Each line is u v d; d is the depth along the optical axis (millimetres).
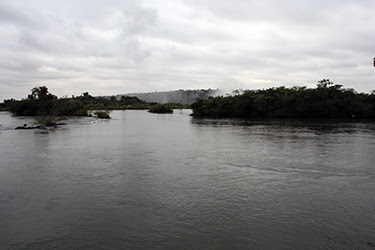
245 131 37750
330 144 25375
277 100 71188
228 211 10516
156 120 66938
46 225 9477
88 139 30078
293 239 8516
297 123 50406
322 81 67375
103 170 16359
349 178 14680
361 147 23625
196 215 10180
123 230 9094
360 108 59062
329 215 10203
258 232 8938
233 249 8000
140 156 20469
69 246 8188
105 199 11727
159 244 8258
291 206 10992
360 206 10992
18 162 18484
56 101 80625
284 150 22531
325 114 62281
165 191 12695
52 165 17625
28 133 36062
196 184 13711
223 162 18359
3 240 8523
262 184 13711
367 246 8133
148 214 10273
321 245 8188
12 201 11570
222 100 81062
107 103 180500
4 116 79562
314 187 13242
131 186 13398
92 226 9383
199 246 8141
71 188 13141
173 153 21609
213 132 37094
